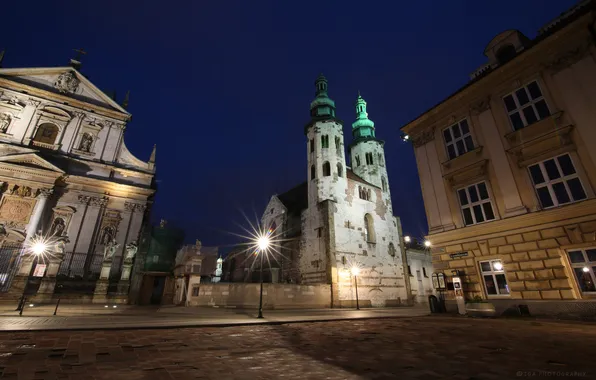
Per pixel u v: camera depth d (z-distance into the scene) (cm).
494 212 1559
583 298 1209
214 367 586
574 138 1330
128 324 1152
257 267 3972
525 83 1552
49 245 2614
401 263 3656
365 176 4206
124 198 3344
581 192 1284
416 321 1470
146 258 3164
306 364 613
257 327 1241
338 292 2844
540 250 1352
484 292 1523
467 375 525
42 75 3397
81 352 690
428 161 1970
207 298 2177
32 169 2878
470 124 1773
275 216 4122
